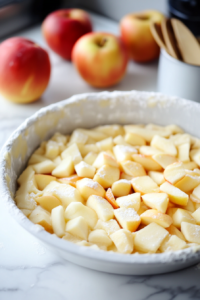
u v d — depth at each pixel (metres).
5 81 0.63
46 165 0.55
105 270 0.47
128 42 0.73
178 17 0.71
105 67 0.66
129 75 0.73
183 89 0.62
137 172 0.54
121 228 0.50
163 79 0.64
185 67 0.61
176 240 0.48
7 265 0.49
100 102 0.59
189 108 0.58
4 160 0.51
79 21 0.72
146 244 0.47
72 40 0.72
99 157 0.55
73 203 0.50
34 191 0.52
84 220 0.49
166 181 0.52
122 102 0.59
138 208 0.51
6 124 0.64
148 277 0.48
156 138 0.57
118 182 0.52
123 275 0.48
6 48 0.63
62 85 0.71
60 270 0.48
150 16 0.74
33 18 0.83
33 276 0.48
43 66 0.64
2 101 0.68
